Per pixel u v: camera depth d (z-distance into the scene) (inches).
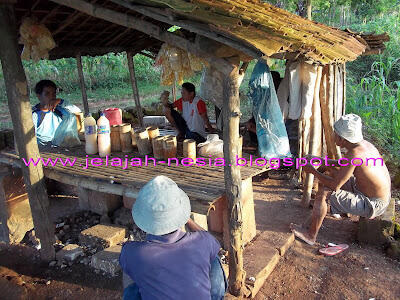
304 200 179.9
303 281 127.2
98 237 147.1
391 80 435.2
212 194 107.7
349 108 312.3
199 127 193.5
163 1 91.3
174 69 124.0
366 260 137.3
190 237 73.7
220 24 88.3
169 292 68.3
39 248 155.0
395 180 206.2
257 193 199.8
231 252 111.1
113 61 589.3
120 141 156.3
